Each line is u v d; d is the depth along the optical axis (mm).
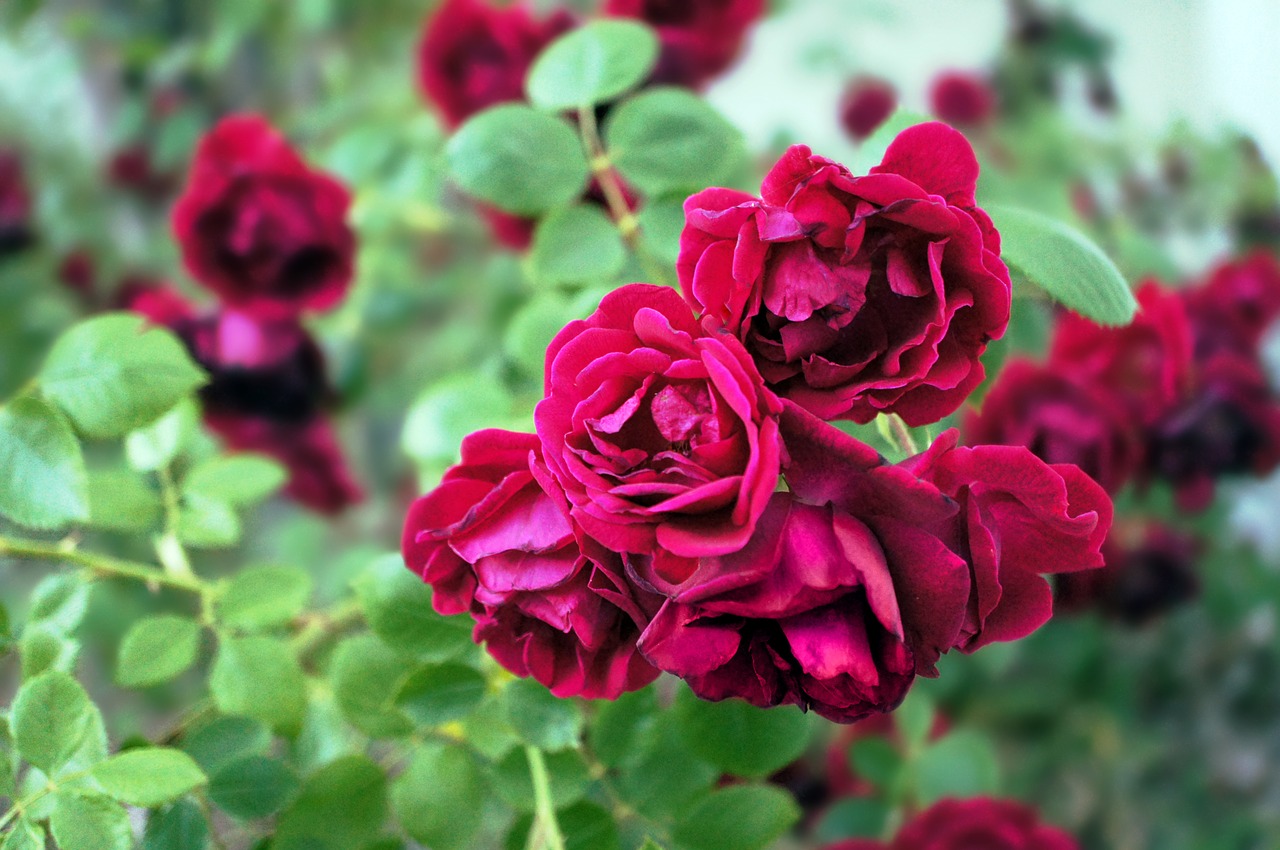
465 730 683
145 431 727
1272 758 911
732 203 584
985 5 1096
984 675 868
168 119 946
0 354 899
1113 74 1011
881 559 569
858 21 980
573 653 610
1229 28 1170
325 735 713
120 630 804
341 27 902
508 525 595
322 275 771
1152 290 732
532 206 693
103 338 649
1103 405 715
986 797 764
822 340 579
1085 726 893
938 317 575
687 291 591
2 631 684
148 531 720
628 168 696
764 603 566
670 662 570
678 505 562
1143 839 907
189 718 715
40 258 944
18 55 991
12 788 649
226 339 768
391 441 869
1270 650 900
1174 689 902
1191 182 971
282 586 701
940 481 579
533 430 675
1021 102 969
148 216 984
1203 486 759
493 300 826
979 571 575
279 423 785
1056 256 646
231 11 901
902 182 569
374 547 805
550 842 666
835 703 575
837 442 565
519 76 766
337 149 830
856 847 760
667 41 758
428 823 673
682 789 687
